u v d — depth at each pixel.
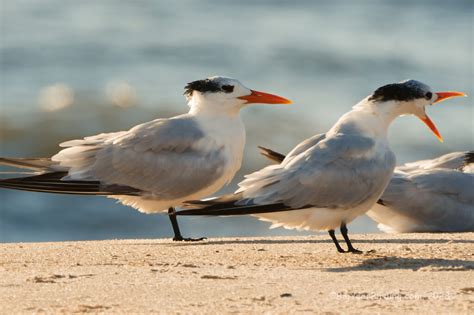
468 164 15.73
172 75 35.56
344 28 44.81
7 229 20.39
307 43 40.81
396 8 50.56
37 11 46.34
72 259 10.59
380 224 15.23
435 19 47.56
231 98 13.22
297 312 7.64
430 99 11.48
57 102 31.80
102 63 37.19
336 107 31.11
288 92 33.00
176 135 13.07
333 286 8.73
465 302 8.04
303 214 10.95
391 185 14.84
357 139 11.00
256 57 38.31
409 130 27.80
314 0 51.88
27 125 29.50
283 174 10.73
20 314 7.57
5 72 35.84
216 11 48.56
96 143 13.08
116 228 20.53
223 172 13.27
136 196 13.05
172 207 13.37
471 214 14.71
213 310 7.71
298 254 10.99
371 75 35.78
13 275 9.32
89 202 21.61
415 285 8.81
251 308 7.78
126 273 9.45
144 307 7.81
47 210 21.27
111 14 46.47
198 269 9.76
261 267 9.92
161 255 10.95
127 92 32.97
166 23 44.97
